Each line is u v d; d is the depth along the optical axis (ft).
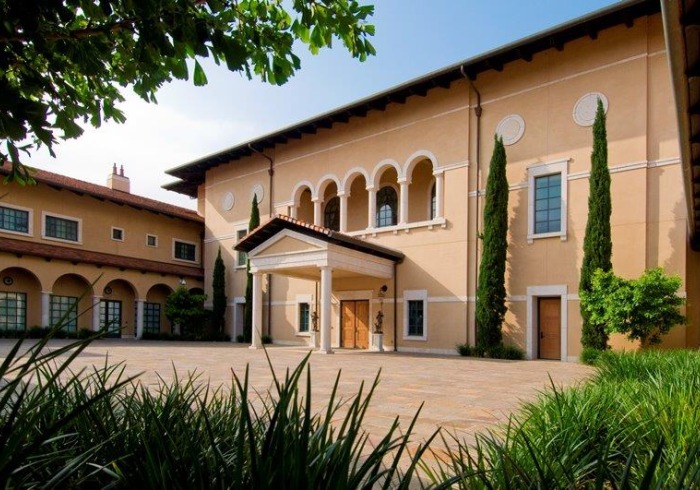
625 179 52.16
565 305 54.54
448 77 63.57
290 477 4.64
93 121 12.79
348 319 74.95
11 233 78.43
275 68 11.95
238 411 9.69
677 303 44.70
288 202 84.69
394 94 67.26
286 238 64.90
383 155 72.90
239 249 71.41
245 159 93.35
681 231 48.83
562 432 9.57
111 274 88.22
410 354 61.52
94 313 86.28
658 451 4.89
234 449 7.22
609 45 54.34
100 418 7.93
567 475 6.80
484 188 62.34
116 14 9.93
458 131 65.26
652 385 15.24
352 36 12.03
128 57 11.12
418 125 69.46
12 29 8.47
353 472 5.16
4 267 73.87
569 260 54.90
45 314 78.13
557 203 56.85
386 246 71.31
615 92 53.57
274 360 47.91
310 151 82.48
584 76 55.83
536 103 59.06
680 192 49.19
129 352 55.31
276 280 85.81
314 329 77.77
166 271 95.35
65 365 5.15
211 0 10.41
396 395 25.89
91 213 90.43
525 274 57.98
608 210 50.78
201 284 102.89
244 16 11.44
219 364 41.57
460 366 44.55
